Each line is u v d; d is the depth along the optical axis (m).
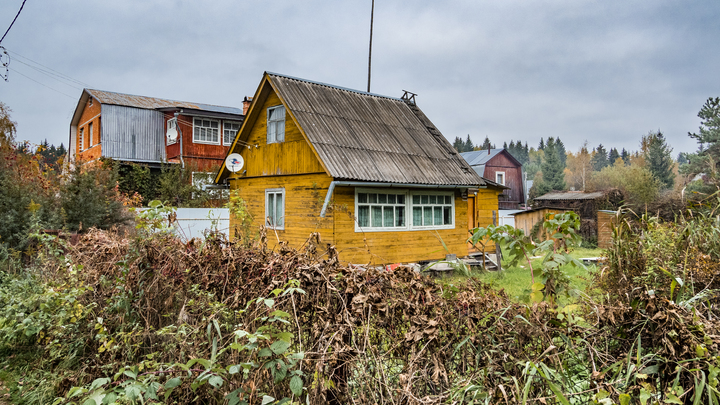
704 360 2.36
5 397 4.32
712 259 4.92
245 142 15.71
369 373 2.77
